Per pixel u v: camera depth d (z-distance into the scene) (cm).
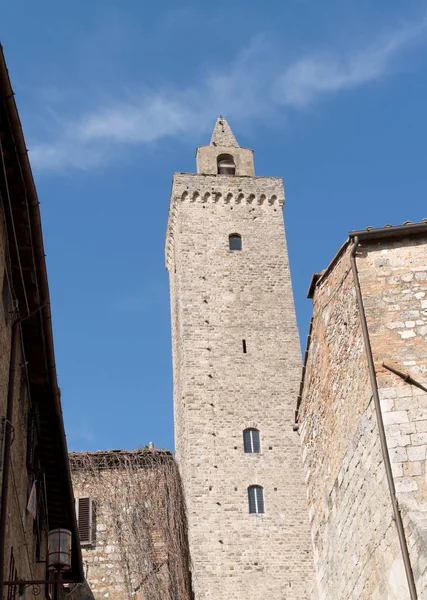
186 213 5591
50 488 2631
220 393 4897
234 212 5647
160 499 4428
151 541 4309
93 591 4106
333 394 1923
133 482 4441
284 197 5747
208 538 4388
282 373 5016
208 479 4575
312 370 2111
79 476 4412
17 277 1825
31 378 2155
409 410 1639
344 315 1870
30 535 2211
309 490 2100
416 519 1511
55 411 2286
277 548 4403
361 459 1723
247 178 5791
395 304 1759
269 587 4294
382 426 1627
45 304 1892
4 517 1598
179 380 5244
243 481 4591
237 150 6125
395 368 1684
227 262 5419
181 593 4200
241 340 5109
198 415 4800
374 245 1834
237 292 5297
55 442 2414
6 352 1767
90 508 4319
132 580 4166
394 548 1552
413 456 1591
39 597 2456
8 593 1695
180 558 4294
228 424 4788
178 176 5716
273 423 4822
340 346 1889
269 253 5494
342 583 1817
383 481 1606
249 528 4444
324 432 1992
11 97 1447
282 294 5325
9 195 1652
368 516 1678
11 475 1783
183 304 5206
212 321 5162
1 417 1684
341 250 1892
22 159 1570
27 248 1761
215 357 5025
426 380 1666
